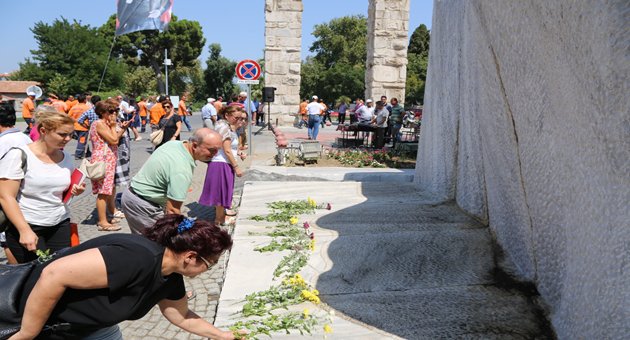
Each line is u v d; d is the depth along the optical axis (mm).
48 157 3473
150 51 62281
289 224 5680
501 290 3850
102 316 1899
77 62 53281
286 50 22859
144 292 1947
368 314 3482
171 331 3674
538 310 3523
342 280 4098
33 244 3201
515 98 4125
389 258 4531
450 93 6762
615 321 2559
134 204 3834
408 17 22297
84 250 1920
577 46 2951
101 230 6332
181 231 1997
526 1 3760
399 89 22781
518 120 4086
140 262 1885
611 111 2592
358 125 15555
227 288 3926
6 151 3381
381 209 6371
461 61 6293
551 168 3496
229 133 5988
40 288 1773
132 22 12617
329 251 4727
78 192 3660
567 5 3043
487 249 4688
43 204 3426
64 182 3498
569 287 3133
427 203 6742
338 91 54312
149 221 3883
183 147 3791
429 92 7953
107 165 6145
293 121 23703
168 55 62469
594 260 2789
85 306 1883
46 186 3400
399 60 22516
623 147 2496
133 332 3641
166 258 2014
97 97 9328
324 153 13484
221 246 2045
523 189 4098
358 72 54219
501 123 4555
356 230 5379
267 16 22500
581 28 2875
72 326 1908
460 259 4488
